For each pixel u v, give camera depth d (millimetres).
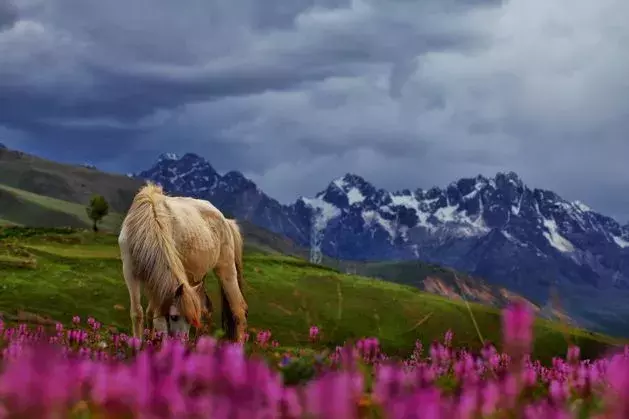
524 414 2793
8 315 33656
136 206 16047
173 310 14555
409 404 2182
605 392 3178
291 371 3967
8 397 2361
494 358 4375
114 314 47625
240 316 19453
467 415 2291
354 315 56000
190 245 17047
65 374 2475
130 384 2461
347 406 2123
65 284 50875
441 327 56469
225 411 2344
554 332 50062
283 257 87250
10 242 69250
